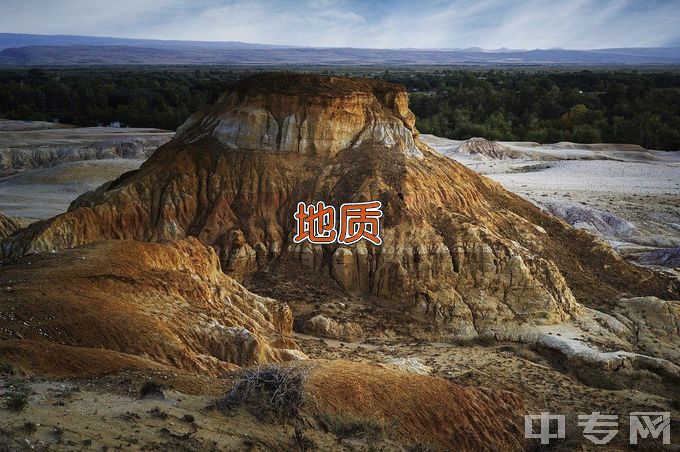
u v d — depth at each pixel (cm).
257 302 3559
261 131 4919
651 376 3772
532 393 3316
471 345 4006
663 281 4925
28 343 2014
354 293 4369
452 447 2125
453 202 4844
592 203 7688
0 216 5284
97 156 9712
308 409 1947
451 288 4269
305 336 3906
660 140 12781
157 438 1558
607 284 4812
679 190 8600
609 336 4191
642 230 6925
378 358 3534
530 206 5359
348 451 1802
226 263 4462
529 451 2405
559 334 4100
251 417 1811
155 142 10156
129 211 4550
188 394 1883
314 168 4850
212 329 2681
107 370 1967
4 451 1321
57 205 7006
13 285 2575
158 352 2327
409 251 4362
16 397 1544
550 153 11312
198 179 4806
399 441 1975
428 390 2275
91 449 1433
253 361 2614
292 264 4497
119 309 2486
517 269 4309
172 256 3300
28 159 9688
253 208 4716
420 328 4094
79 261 2889
